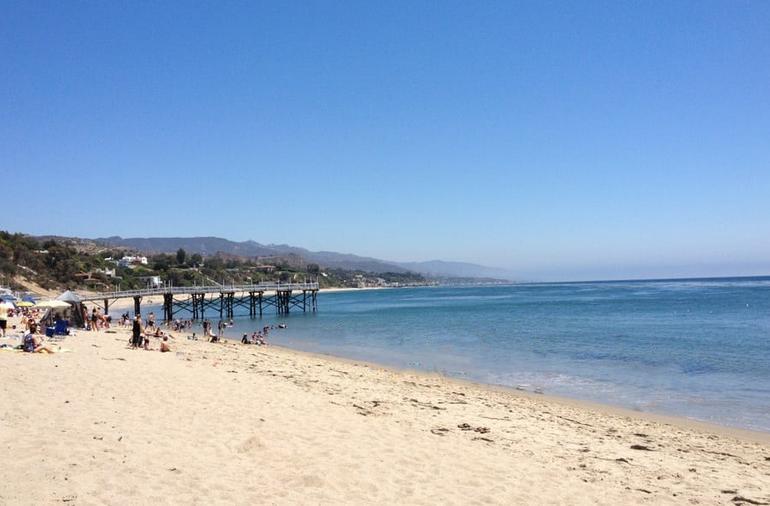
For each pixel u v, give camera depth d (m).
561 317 60.00
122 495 6.40
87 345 22.66
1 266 95.62
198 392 13.11
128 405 10.95
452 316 68.00
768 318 52.47
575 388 20.91
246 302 91.88
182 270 169.38
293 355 30.06
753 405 17.81
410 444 10.04
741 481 9.48
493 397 18.20
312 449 9.09
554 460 10.05
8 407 9.73
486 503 7.38
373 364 27.67
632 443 12.48
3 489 6.17
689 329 43.31
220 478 7.33
